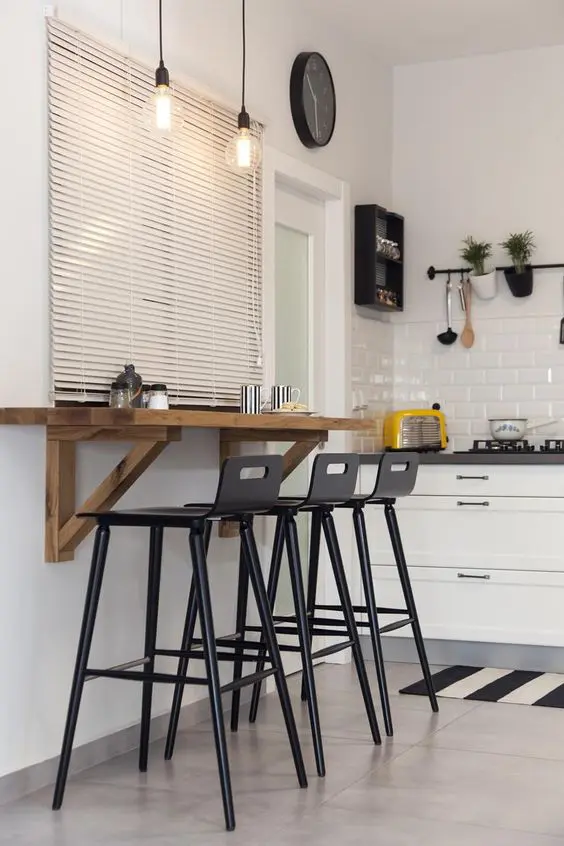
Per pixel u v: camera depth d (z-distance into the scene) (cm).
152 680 329
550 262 612
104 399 374
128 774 369
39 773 353
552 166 611
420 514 553
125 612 396
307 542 550
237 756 391
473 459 540
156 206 404
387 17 555
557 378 611
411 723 439
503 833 314
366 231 586
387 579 560
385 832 315
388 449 611
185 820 324
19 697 345
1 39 334
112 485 348
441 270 635
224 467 323
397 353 643
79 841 306
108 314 377
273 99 499
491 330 625
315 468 384
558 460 525
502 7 546
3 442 336
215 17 452
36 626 351
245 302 467
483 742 411
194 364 428
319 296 561
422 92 639
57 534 351
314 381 554
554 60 610
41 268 349
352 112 585
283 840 308
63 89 357
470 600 544
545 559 529
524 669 538
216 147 446
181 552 433
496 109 622
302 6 528
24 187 343
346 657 561
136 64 396
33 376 346
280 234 526
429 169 638
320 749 369
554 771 374
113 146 382
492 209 624
